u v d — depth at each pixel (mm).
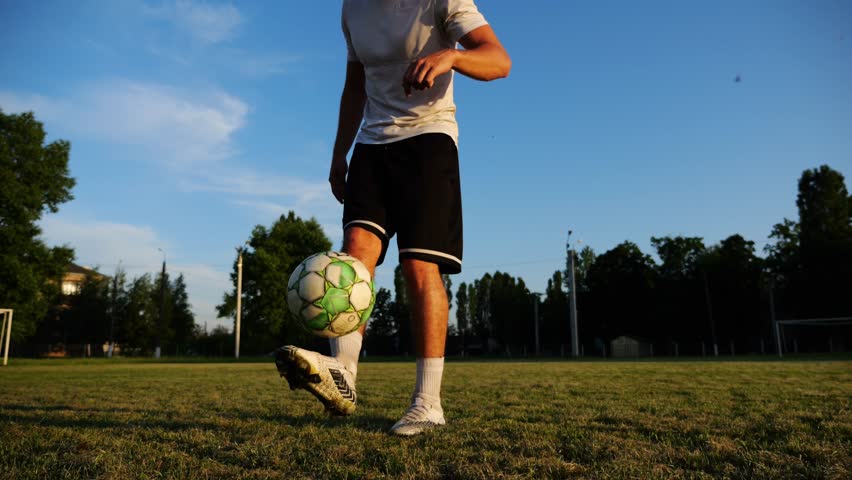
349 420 2633
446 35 2492
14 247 27656
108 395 4352
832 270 41375
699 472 1510
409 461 1654
